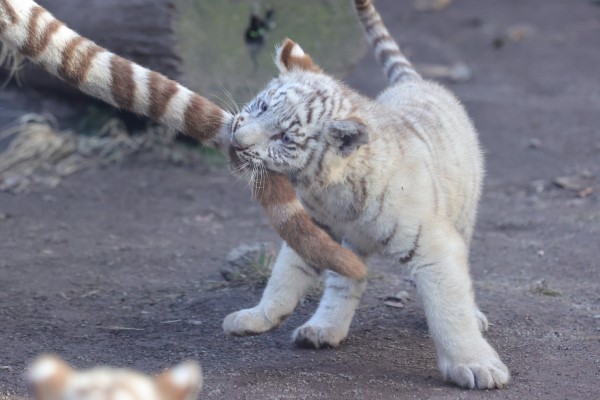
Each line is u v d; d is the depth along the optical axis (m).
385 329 9.73
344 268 7.79
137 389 4.00
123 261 11.88
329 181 8.26
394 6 30.31
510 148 17.16
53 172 15.45
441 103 9.91
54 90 16.62
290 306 8.97
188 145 16.34
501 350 9.09
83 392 3.94
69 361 8.64
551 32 27.09
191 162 16.00
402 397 7.85
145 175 15.48
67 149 15.97
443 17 28.86
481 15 29.23
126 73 8.27
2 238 12.71
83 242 12.66
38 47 8.13
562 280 11.32
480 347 8.20
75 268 11.58
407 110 9.30
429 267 8.18
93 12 14.88
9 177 15.16
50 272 11.38
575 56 24.50
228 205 14.45
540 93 21.05
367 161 8.12
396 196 8.18
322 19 15.70
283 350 9.05
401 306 10.41
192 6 14.57
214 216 13.95
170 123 8.42
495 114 19.25
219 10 14.80
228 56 15.07
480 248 12.53
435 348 9.06
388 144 8.30
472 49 25.20
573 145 17.23
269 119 8.20
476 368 8.05
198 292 10.77
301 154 8.20
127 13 14.65
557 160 16.50
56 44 8.16
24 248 12.32
